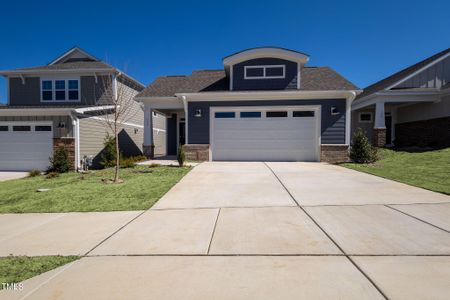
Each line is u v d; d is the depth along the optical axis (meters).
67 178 8.87
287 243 3.30
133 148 17.17
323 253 3.01
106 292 2.34
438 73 14.41
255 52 12.48
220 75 15.01
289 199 5.41
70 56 17.62
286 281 2.46
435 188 6.05
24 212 4.91
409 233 3.54
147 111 13.54
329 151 11.79
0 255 3.12
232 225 3.98
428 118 14.55
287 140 12.15
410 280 2.43
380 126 14.20
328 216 4.30
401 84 14.36
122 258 2.99
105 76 14.96
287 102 12.05
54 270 2.74
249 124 12.28
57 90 15.15
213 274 2.61
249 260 2.89
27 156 11.35
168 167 10.30
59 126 11.09
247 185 6.83
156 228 3.92
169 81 14.84
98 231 3.84
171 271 2.68
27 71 14.68
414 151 12.40
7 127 11.41
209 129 12.39
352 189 6.18
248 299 2.20
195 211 4.74
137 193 6.20
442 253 2.96
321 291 2.29
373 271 2.60
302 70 14.63
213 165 10.75
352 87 12.08
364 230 3.67
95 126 12.76
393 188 6.20
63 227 4.04
